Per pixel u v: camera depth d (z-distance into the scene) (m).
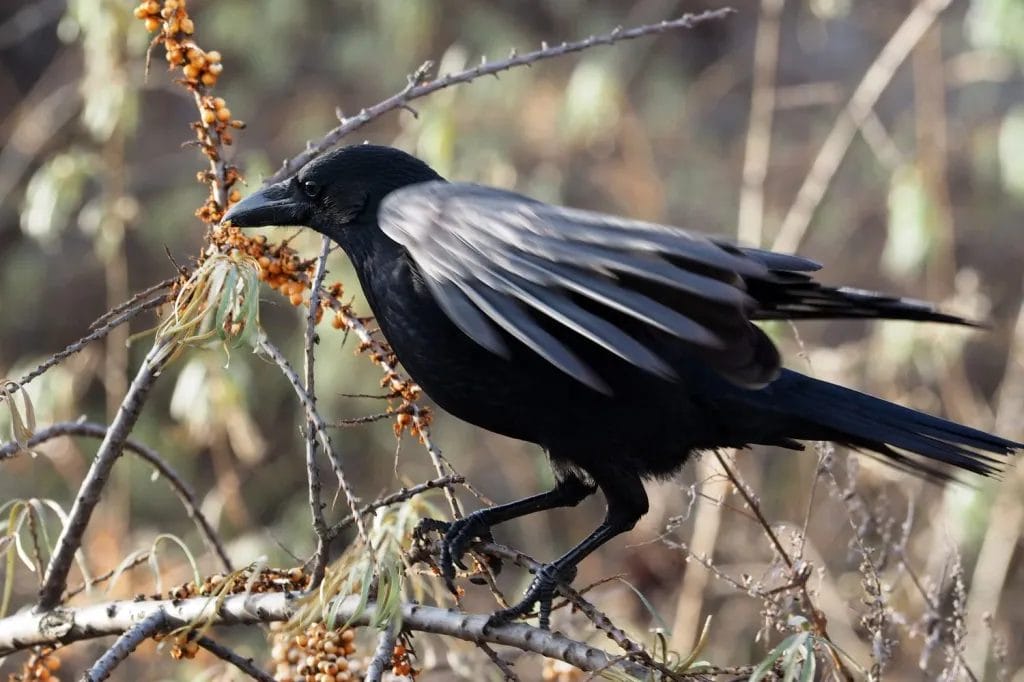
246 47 16.61
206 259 5.98
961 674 7.72
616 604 12.61
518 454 14.80
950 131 17.69
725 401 6.55
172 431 14.36
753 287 6.85
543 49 6.63
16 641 6.50
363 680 6.03
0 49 18.03
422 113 12.53
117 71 12.16
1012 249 17.27
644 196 16.03
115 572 6.41
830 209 16.73
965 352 16.31
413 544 6.27
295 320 15.38
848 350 14.04
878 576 6.84
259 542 12.77
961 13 18.11
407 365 6.64
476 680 7.86
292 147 16.92
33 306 16.50
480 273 5.73
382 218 6.11
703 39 19.09
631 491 6.64
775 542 6.38
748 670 5.52
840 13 15.27
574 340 6.25
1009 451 6.57
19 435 5.84
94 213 13.01
